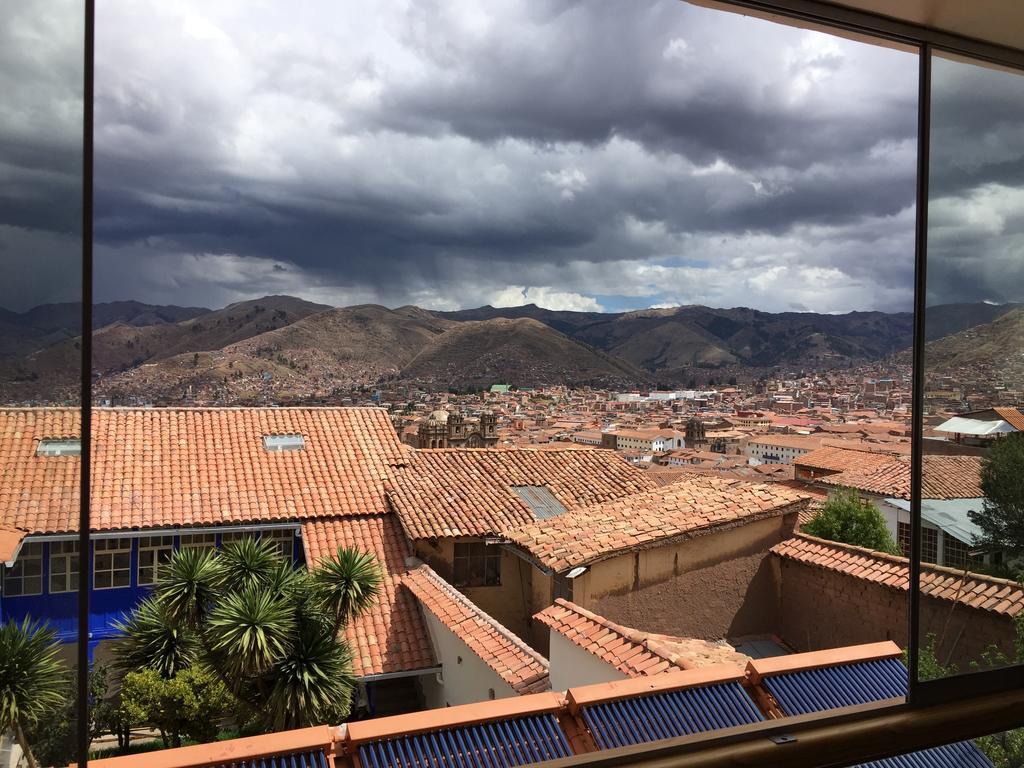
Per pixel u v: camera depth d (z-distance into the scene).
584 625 5.99
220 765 2.75
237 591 7.88
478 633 7.81
